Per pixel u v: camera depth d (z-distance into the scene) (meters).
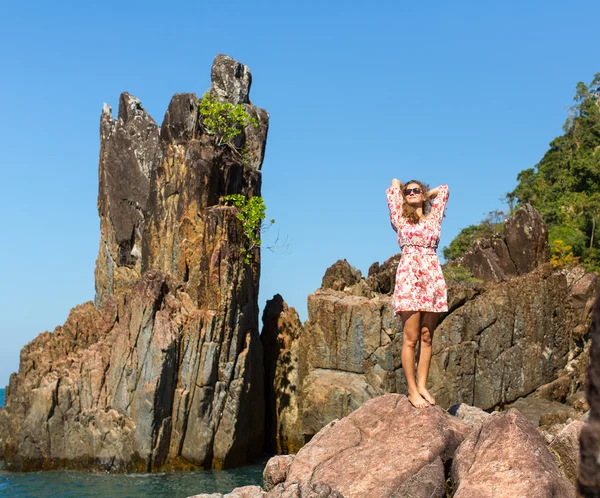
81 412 33.62
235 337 34.94
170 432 33.44
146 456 32.66
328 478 9.85
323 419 34.78
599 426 3.53
